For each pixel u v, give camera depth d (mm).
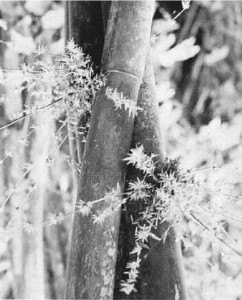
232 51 2361
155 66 2357
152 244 1198
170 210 1163
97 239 1114
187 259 1971
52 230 1888
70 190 1875
